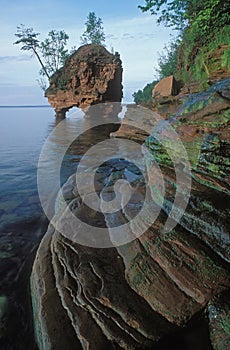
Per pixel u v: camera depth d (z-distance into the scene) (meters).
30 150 17.47
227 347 2.38
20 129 30.23
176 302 2.88
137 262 3.45
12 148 18.30
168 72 22.83
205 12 7.29
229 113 4.31
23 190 9.63
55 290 3.41
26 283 4.43
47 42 46.59
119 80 40.03
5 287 4.32
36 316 3.36
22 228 6.64
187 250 3.27
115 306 2.96
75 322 2.88
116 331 2.71
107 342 2.62
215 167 4.02
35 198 8.82
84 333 2.73
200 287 2.89
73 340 2.72
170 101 11.48
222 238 3.13
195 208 3.63
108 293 3.14
